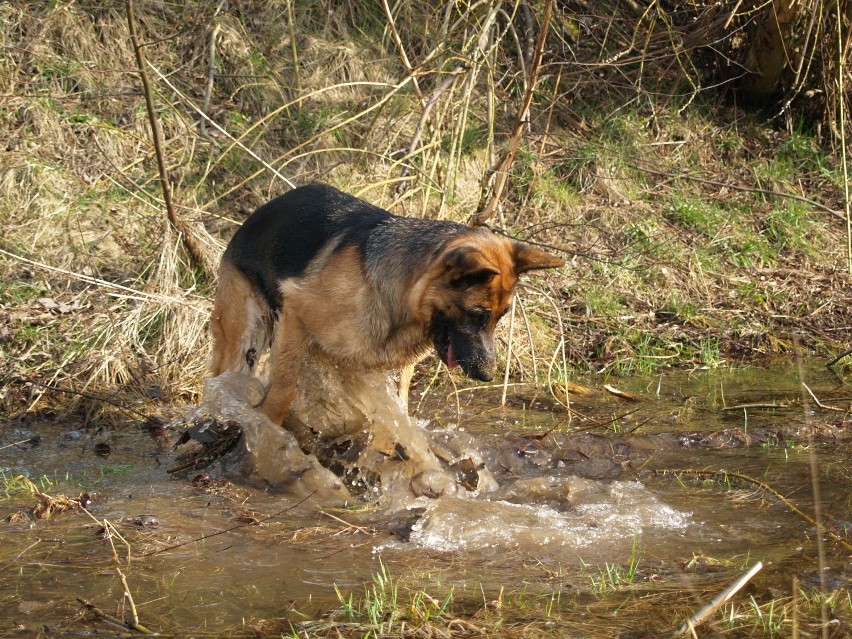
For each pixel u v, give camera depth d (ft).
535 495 18.43
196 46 38.70
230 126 36.22
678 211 39.34
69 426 22.59
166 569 14.10
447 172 28.81
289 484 18.58
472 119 39.40
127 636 11.77
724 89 46.09
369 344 19.08
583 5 46.09
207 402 20.49
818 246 39.60
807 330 33.63
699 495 18.40
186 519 16.48
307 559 14.70
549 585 13.73
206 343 26.48
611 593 13.38
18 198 30.22
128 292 27.50
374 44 41.57
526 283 31.86
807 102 45.14
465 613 12.60
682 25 43.83
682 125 44.06
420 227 19.04
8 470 19.31
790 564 14.49
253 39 40.14
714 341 32.48
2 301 26.37
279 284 19.85
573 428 23.35
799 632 12.01
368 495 18.76
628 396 26.50
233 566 14.30
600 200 39.04
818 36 40.60
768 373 29.71
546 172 38.99
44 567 14.05
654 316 33.35
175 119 35.37
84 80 35.58
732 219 39.91
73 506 16.83
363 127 38.24
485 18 31.14
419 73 28.22
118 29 37.63
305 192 21.45
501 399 25.99
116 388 24.34
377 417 19.98
